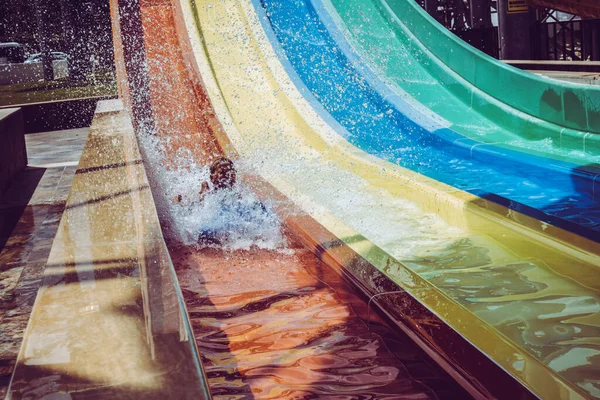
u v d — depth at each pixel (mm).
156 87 9734
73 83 20953
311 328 3518
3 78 24250
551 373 2430
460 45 9195
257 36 10805
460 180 6734
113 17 11148
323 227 4891
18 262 4777
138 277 2029
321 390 2814
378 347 3225
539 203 5820
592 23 14422
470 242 5055
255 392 2844
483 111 8773
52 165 9148
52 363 1424
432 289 3408
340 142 8547
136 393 1267
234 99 9500
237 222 5711
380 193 6586
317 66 10305
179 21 10953
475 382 2461
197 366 1373
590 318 3467
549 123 7676
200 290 4277
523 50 17203
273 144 8484
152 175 7574
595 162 6430
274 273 4488
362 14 11078
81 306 1784
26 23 34156
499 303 3791
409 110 9156
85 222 2836
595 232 4871
